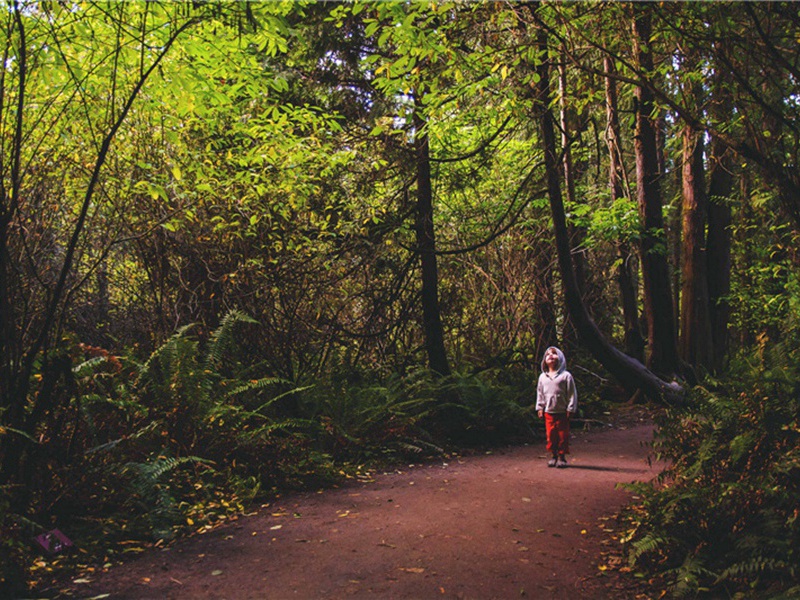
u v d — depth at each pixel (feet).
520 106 32.22
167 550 18.66
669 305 47.67
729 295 53.42
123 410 24.52
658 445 21.44
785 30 18.51
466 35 26.35
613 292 62.39
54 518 19.75
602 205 48.85
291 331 35.70
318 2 41.88
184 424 25.64
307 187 33.65
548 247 51.34
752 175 40.09
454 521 21.43
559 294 52.85
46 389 19.20
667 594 15.51
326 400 34.09
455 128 39.06
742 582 15.51
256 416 29.25
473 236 51.93
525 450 35.83
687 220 51.80
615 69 26.71
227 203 32.91
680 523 17.52
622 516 21.70
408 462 32.17
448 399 39.50
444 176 44.91
